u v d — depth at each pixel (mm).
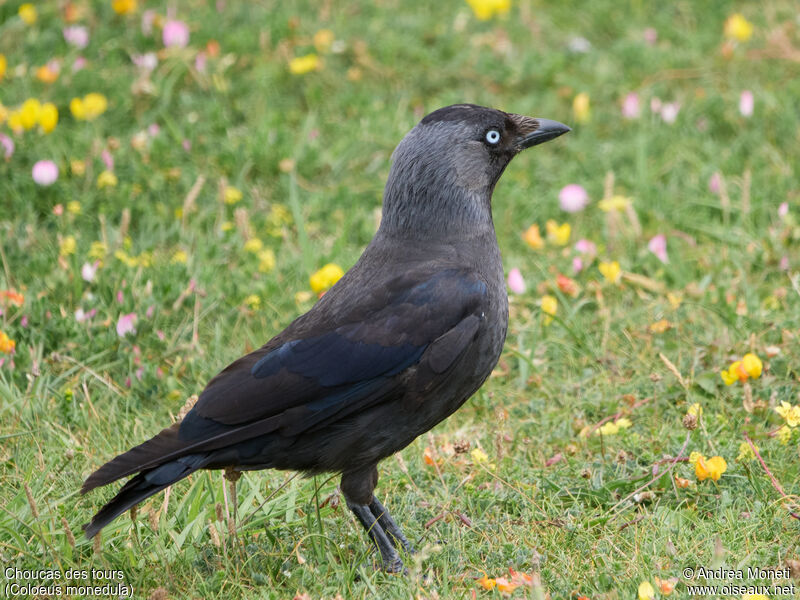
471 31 18781
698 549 8531
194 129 15961
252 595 8250
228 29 18188
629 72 17797
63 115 16250
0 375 10820
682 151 15969
